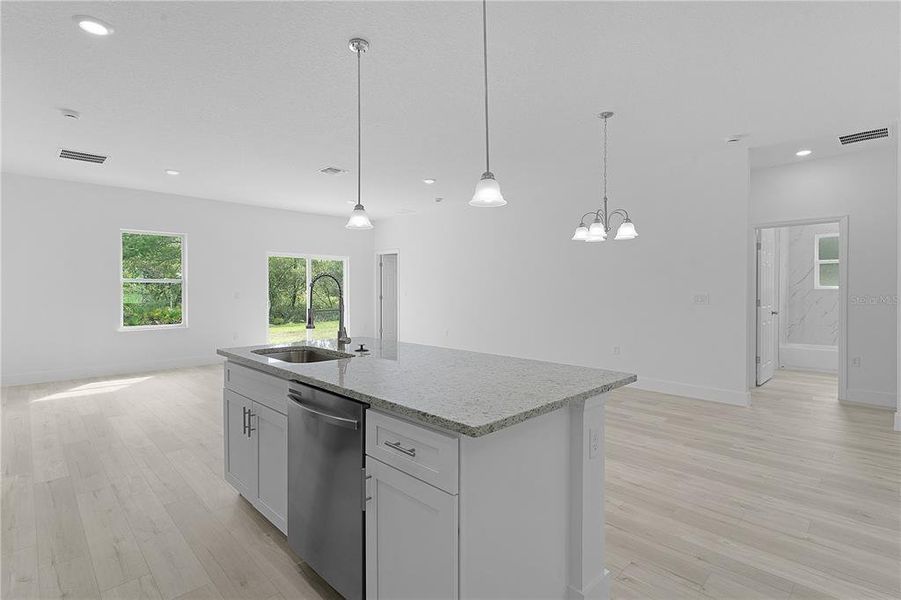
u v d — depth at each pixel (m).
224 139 4.12
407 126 3.79
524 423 1.50
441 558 1.32
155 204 6.38
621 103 3.34
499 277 6.73
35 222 5.52
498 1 2.13
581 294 5.75
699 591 1.78
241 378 2.45
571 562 1.71
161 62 2.71
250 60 2.69
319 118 3.61
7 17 2.25
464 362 2.23
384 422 1.49
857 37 2.46
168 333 6.52
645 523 2.28
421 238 7.99
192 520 2.34
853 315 4.64
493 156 4.67
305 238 8.01
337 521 1.68
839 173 4.70
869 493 2.59
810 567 1.93
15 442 3.46
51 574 1.90
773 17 2.27
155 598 1.76
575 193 5.79
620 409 4.35
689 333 4.84
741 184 4.47
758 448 3.31
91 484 2.75
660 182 5.03
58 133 3.96
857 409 4.38
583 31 2.39
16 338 5.42
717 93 3.18
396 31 2.39
